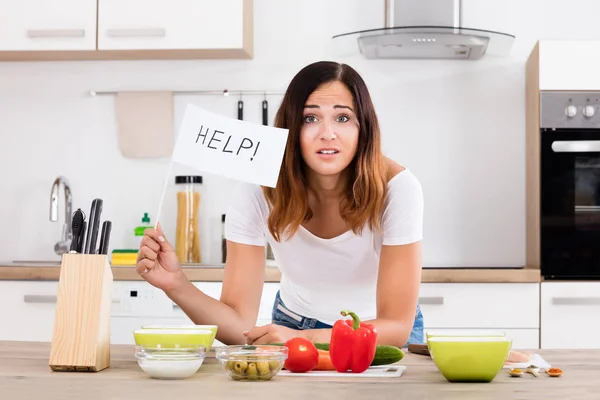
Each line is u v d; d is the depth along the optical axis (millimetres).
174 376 1370
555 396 1206
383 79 3994
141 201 4039
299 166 1918
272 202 1994
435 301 3326
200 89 4043
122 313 3346
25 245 4086
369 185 1903
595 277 3518
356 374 1436
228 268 2084
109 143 4059
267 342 1665
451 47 3713
